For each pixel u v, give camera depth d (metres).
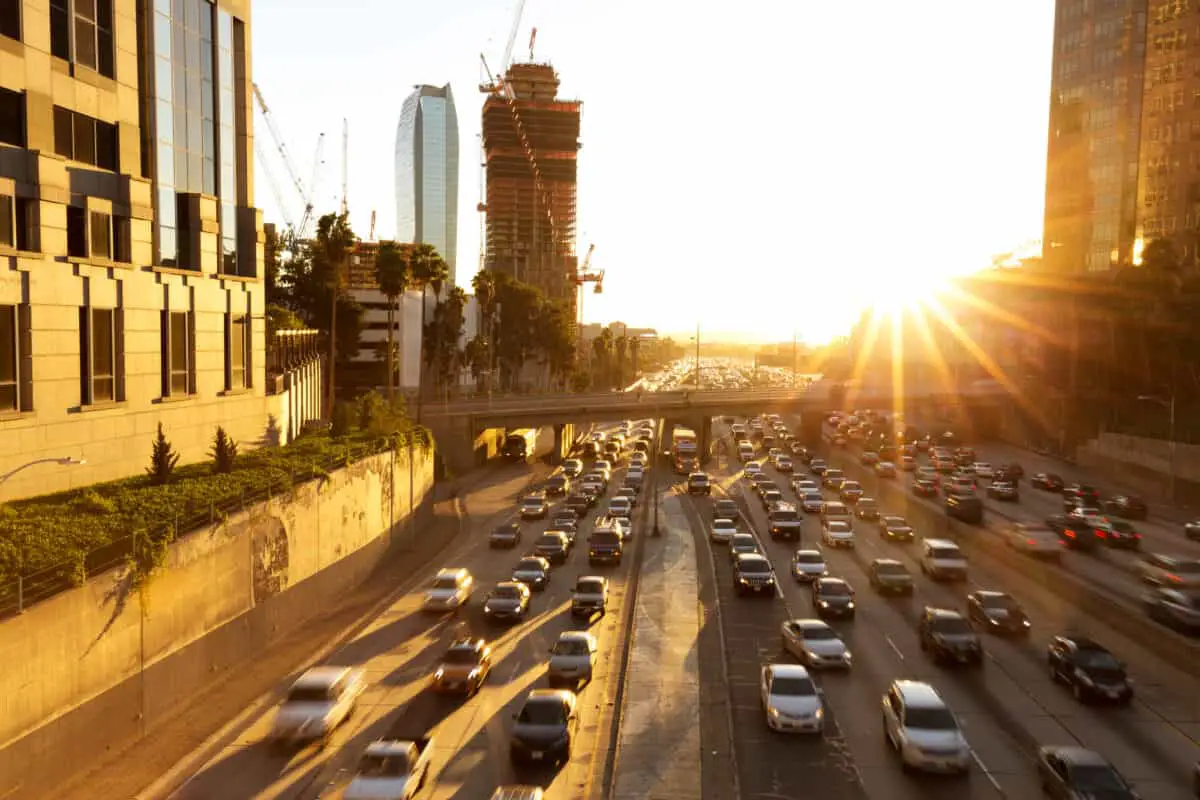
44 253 32.75
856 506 66.06
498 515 68.75
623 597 43.12
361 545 47.59
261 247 50.09
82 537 26.02
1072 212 160.12
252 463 40.97
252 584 34.03
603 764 24.23
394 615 40.12
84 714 23.50
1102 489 83.25
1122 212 149.88
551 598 42.97
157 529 28.05
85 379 35.19
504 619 38.44
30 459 32.12
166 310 40.72
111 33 38.22
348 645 35.38
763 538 58.03
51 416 33.16
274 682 30.92
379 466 51.44
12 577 22.05
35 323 32.34
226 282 46.03
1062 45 162.75
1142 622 34.19
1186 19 142.12
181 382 42.19
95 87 36.97
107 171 37.47
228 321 46.41
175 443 41.16
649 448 121.38
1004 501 73.38
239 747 25.33
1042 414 123.12
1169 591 35.16
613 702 29.02
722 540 56.56
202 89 45.59
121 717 25.12
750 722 26.95
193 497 32.72
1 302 30.80
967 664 31.70
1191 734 25.59
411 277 99.94
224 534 31.72
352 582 45.78
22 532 26.08
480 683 30.23
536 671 31.97
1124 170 149.50
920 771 23.05
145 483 35.41
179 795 22.33
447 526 63.59
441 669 29.72
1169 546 54.38
